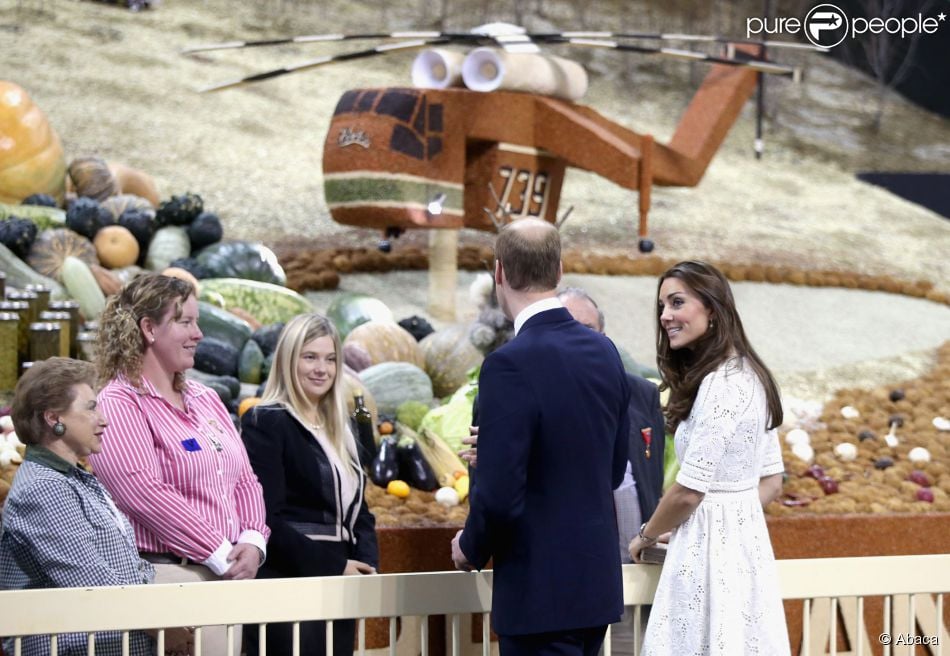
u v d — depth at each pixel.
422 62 33.03
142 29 56.62
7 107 32.84
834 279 41.25
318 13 64.69
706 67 70.06
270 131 49.53
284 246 38.56
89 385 12.34
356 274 36.25
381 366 25.16
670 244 44.69
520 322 11.88
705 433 12.08
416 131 31.25
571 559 11.37
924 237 52.31
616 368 11.95
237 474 14.13
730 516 12.26
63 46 52.06
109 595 10.95
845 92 72.75
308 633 14.71
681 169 37.53
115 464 13.07
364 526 15.61
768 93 68.31
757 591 12.19
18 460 20.59
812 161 63.16
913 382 32.88
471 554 11.37
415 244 40.59
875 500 23.09
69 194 34.94
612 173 35.00
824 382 32.25
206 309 26.42
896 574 13.05
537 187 33.94
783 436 27.31
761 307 38.12
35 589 10.93
